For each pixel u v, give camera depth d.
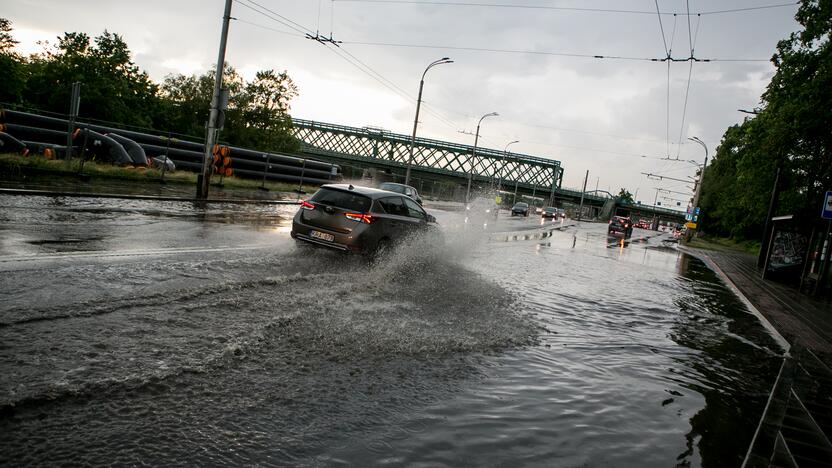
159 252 8.07
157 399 3.20
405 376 4.16
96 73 44.38
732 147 62.31
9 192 12.64
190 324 4.68
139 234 9.69
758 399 4.85
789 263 19.73
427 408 3.61
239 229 12.57
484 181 101.88
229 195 23.05
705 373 5.52
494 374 4.54
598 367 5.20
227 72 52.09
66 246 7.58
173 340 4.23
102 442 2.65
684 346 6.70
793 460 3.42
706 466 3.25
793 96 26.08
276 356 4.20
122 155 23.08
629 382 4.84
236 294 5.95
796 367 6.36
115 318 4.57
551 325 6.82
